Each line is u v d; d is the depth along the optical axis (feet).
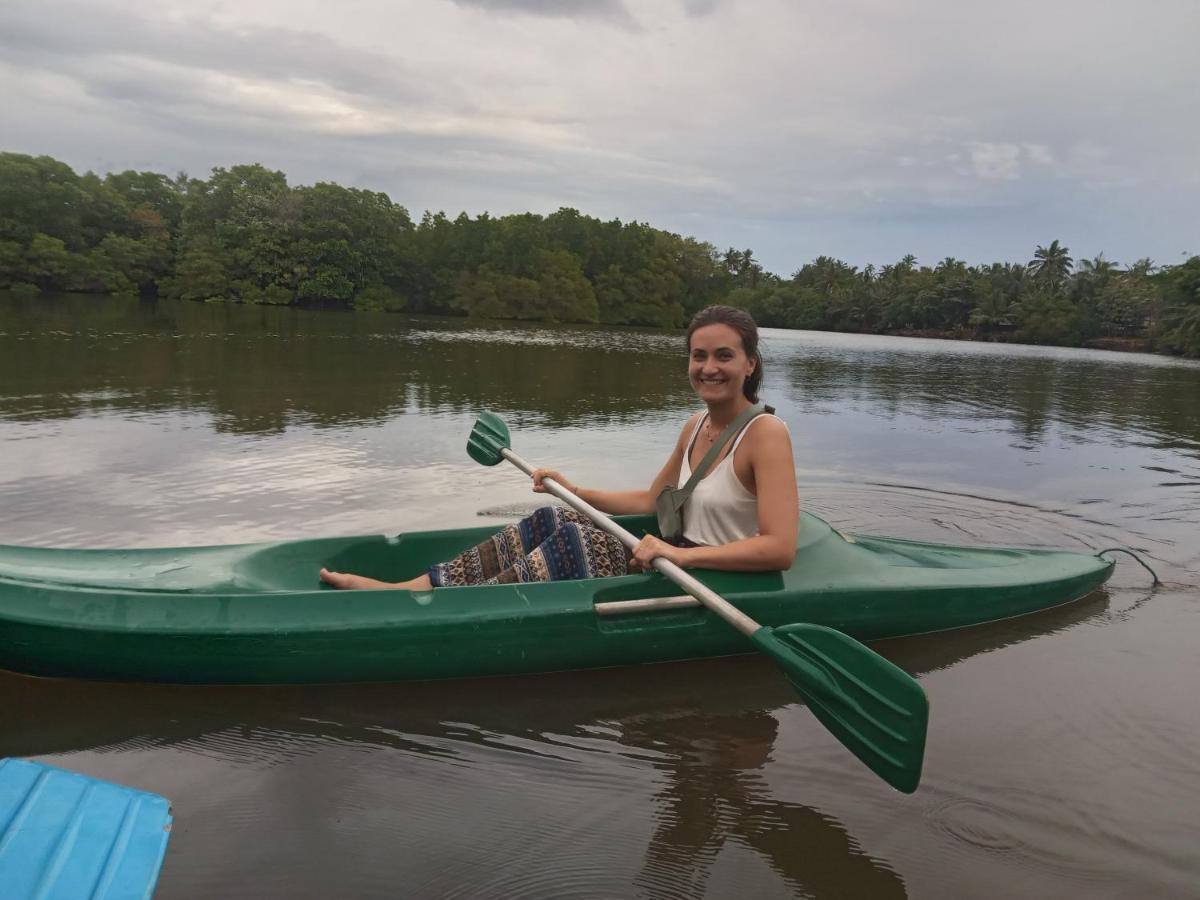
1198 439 29.84
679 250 221.05
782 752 8.16
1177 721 8.90
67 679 9.04
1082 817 7.11
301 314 121.39
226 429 23.79
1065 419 34.86
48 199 153.69
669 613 9.87
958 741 8.38
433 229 188.75
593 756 7.98
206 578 9.53
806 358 77.87
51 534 13.94
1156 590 13.17
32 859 5.35
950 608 11.23
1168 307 164.35
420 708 8.82
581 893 6.00
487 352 61.11
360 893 5.92
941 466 22.80
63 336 53.16
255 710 8.64
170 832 6.14
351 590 9.20
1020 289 253.44
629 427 27.22
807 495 18.84
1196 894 6.17
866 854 6.56
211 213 173.68
